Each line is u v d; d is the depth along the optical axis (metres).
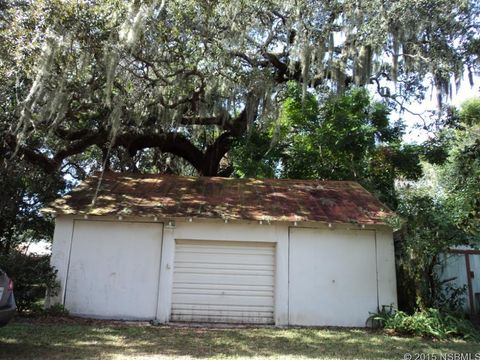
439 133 16.52
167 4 10.99
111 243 9.90
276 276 9.86
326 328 9.38
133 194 11.02
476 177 10.97
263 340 7.74
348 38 11.55
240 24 12.03
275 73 14.71
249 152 15.95
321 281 9.86
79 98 12.23
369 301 9.79
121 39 9.94
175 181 12.44
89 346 6.69
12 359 5.70
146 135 16.16
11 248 13.38
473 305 11.27
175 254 10.01
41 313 9.22
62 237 9.83
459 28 11.33
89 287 9.66
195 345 7.11
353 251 10.05
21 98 11.75
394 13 10.80
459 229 9.52
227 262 10.03
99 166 19.50
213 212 10.07
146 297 9.68
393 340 8.05
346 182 13.05
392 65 11.02
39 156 14.52
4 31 10.27
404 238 9.88
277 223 9.99
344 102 15.25
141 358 6.03
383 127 15.91
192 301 9.81
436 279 10.41
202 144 19.48
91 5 10.48
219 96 12.74
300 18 11.62
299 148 15.57
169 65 12.49
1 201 12.80
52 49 9.87
